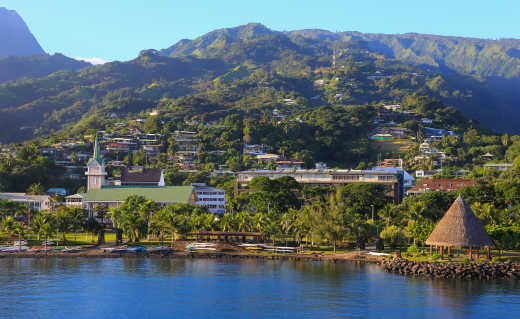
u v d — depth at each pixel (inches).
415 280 5487.2
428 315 4247.0
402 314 4274.1
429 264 5743.1
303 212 7514.8
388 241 6939.0
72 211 7721.5
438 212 7598.4
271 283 5344.5
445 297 4758.9
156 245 7701.8
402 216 7618.1
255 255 6968.5
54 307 4446.4
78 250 7258.9
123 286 5187.0
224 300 4692.4
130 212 7869.1
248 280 5482.3
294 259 6811.0
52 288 5068.9
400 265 5905.5
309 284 5295.3
